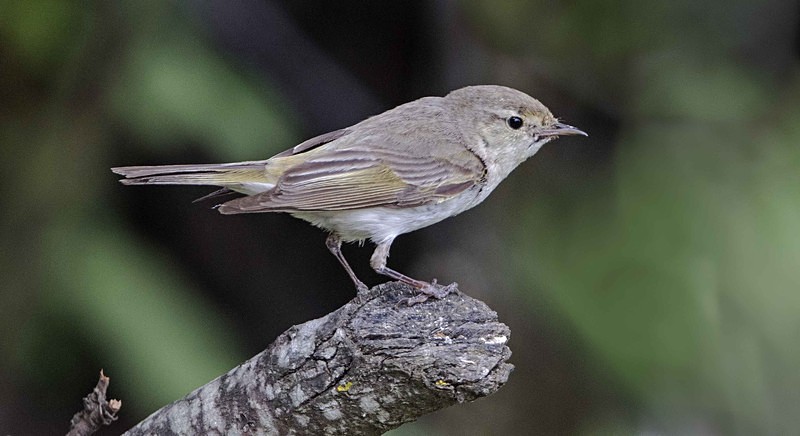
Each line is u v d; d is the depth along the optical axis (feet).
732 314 36.06
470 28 41.14
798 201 36.32
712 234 36.27
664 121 39.50
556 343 39.96
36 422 38.37
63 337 35.24
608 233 37.50
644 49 40.83
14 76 35.60
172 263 38.40
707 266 36.06
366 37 43.16
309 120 40.88
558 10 40.70
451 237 40.93
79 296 33.63
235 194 30.81
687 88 39.42
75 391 38.06
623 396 39.29
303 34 41.75
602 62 41.27
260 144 35.42
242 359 35.91
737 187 36.94
